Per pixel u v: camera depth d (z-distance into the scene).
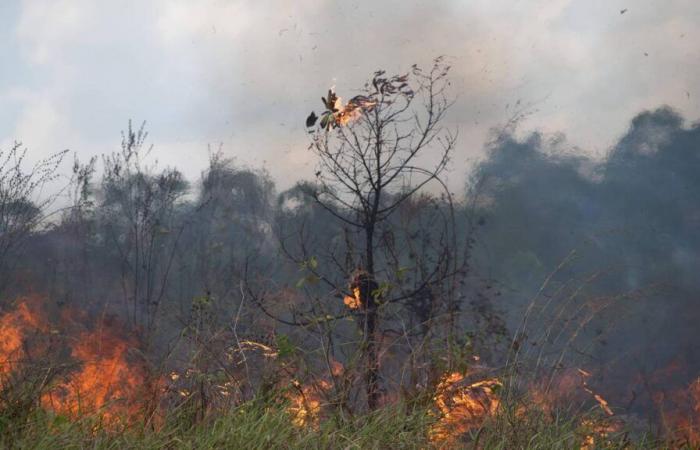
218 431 4.80
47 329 6.58
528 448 4.95
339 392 5.50
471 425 5.28
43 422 4.65
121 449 4.56
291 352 5.51
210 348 5.60
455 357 5.50
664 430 5.60
